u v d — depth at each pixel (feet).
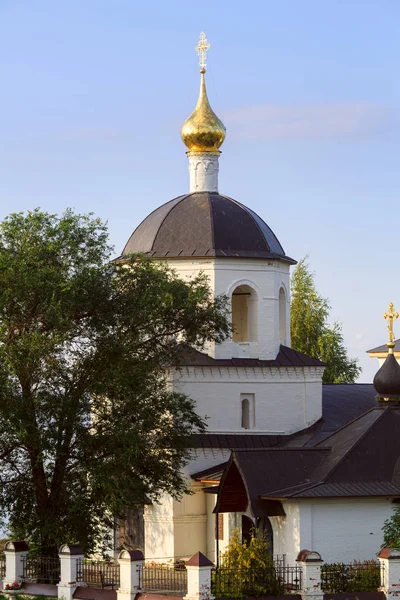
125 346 159.63
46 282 155.33
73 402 156.97
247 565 136.77
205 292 173.58
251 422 191.83
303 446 175.73
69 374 160.04
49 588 144.87
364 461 158.20
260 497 154.61
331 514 153.48
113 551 191.21
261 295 193.88
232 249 192.34
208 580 130.21
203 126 200.34
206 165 201.87
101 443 158.71
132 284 167.32
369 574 139.54
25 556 150.20
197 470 187.32
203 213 195.31
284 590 136.36
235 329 197.26
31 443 154.71
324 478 155.02
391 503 156.04
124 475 156.25
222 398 190.08
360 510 154.61
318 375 196.44
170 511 185.57
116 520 193.06
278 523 157.17
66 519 159.02
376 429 161.79
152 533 188.44
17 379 156.56
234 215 196.34
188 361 188.24
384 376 169.07
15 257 159.94
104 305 162.50
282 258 196.44
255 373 191.93
